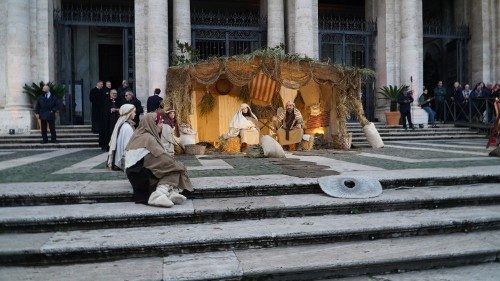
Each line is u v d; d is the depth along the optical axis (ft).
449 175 19.44
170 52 61.67
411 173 20.03
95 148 42.52
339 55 64.13
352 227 13.92
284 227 14.03
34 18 52.24
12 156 33.32
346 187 17.52
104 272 11.38
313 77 35.88
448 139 51.21
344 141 37.96
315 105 40.78
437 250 12.82
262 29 60.49
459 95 59.16
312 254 12.60
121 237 13.08
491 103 54.44
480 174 19.80
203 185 17.22
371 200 16.17
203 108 40.04
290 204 15.58
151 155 15.89
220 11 76.33
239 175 20.27
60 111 53.98
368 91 64.03
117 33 70.28
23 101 50.75
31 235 13.47
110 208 15.06
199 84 38.91
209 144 39.81
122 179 19.53
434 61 75.92
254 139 36.47
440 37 66.64
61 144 42.93
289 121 37.06
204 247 12.89
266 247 13.26
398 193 17.49
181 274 11.10
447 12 73.51
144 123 16.58
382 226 14.07
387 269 12.19
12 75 50.39
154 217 14.47
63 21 55.36
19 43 50.55
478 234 14.65
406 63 60.29
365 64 63.82
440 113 62.69
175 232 13.58
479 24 65.10
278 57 34.65
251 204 15.60
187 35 56.08
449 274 12.08
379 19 63.16
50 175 21.02
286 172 21.03
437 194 17.19
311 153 33.14
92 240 12.78
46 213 14.29
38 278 11.05
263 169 22.63
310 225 14.28
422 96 59.06
